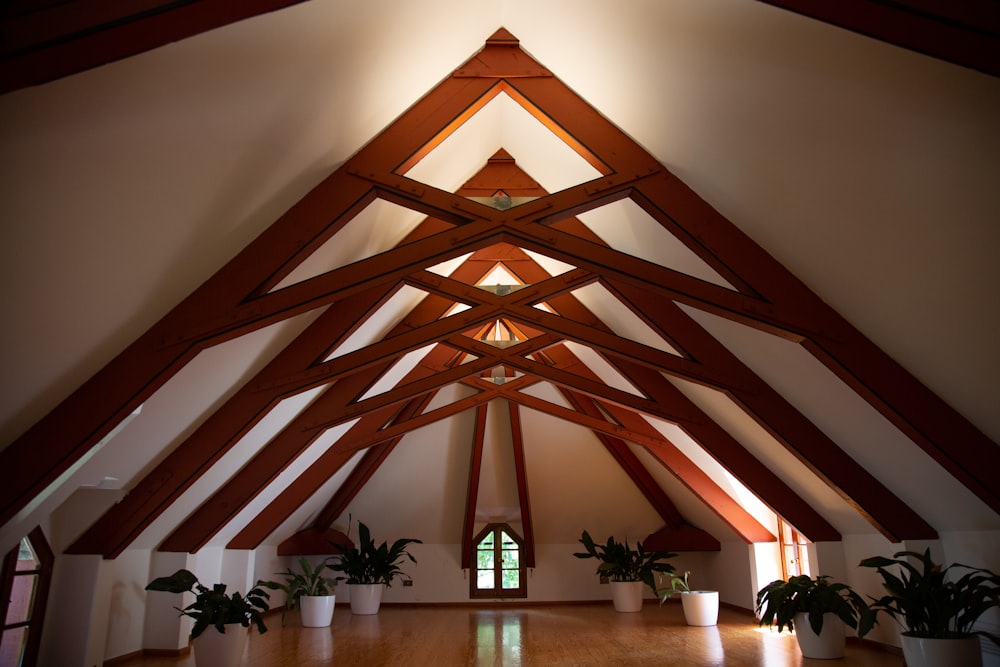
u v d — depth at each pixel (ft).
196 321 12.50
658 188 14.05
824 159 10.54
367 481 34.22
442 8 12.46
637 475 33.76
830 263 12.25
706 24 10.21
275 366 17.38
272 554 32.42
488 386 28.14
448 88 14.82
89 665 16.71
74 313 10.66
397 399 21.62
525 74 14.96
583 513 35.76
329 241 14.79
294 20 9.36
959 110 8.41
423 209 14.24
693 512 32.76
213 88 9.26
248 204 12.12
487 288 23.49
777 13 9.04
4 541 13.75
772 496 21.29
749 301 13.24
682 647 21.45
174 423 16.05
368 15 10.65
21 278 9.45
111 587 17.80
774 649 20.75
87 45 6.80
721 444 21.48
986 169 8.79
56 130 8.05
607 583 35.88
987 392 11.76
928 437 12.57
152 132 9.09
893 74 8.59
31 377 11.04
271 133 11.09
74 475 14.06
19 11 6.67
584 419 27.58
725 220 13.69
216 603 17.24
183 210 10.78
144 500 17.20
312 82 10.89
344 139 13.23
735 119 11.34
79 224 9.41
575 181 18.61
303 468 25.70
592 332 18.13
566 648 21.65
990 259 9.75
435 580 36.22
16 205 8.54
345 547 33.81
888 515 16.94
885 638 19.31
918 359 12.32
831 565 20.92
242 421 17.13
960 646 13.65
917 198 9.81
